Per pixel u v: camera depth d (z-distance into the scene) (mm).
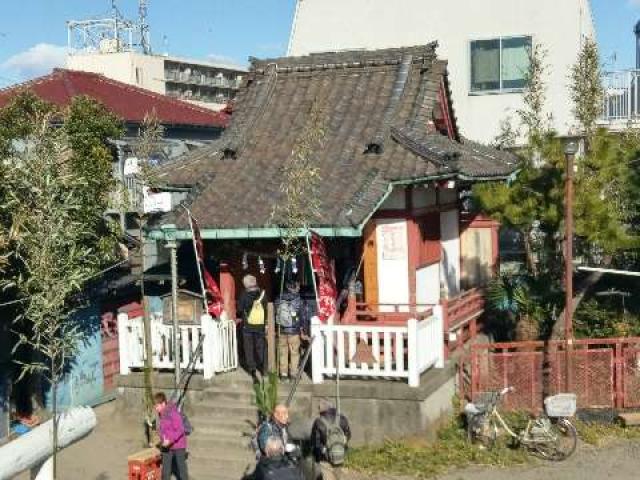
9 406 14977
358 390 13789
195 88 72375
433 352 14641
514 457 13648
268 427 11367
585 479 12812
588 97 21938
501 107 27906
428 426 13898
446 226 19375
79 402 16781
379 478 12852
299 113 18328
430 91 17859
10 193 11117
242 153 17516
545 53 25016
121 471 13266
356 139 16859
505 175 17281
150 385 14586
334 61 19250
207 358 14875
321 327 14133
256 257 16672
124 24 59094
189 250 18234
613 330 17641
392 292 16094
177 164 17531
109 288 17031
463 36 28328
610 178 16766
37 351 15055
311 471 11508
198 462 13469
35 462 7984
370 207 14523
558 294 18391
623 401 15297
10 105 17078
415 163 15562
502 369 15305
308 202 14555
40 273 10047
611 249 15977
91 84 26953
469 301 17594
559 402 13992
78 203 11742
